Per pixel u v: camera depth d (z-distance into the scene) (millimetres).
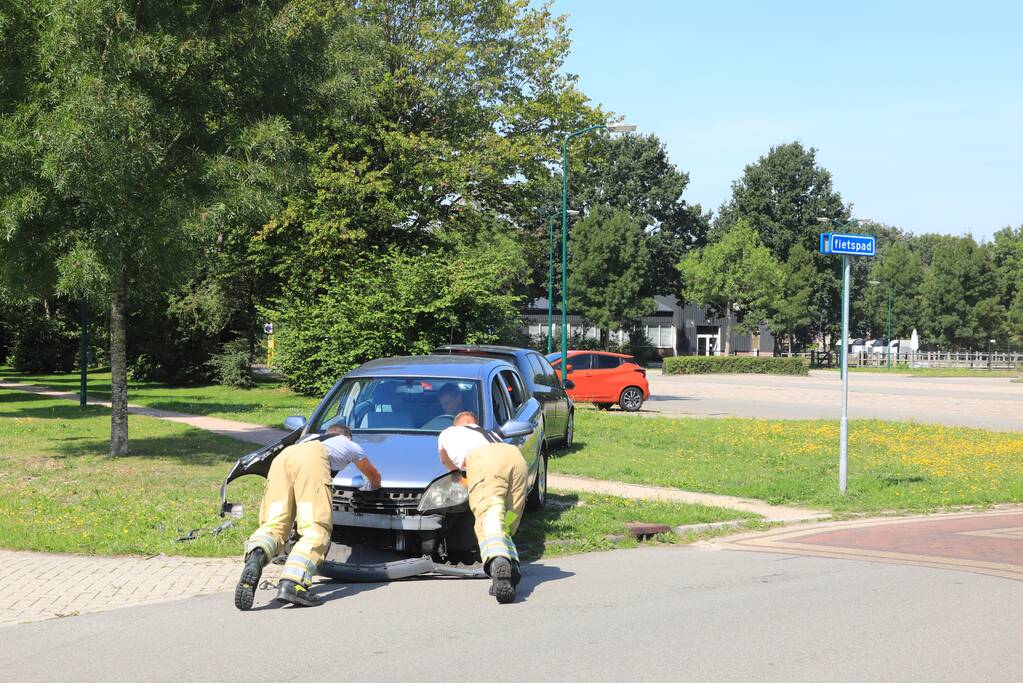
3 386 35656
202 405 25953
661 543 9336
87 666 5215
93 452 15117
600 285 69000
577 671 5102
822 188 82812
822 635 5828
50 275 13367
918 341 86125
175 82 13867
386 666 5188
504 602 6660
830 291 85562
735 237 70562
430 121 33406
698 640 5715
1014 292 90938
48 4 12359
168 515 9648
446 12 33156
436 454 7957
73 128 11828
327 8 23656
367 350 25453
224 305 36219
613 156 80062
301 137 15719
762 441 18312
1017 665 5223
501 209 34406
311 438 7090
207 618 6262
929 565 8164
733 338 93438
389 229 32500
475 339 25891
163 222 12891
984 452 17141
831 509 11359
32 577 7363
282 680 4965
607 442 17781
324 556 6781
